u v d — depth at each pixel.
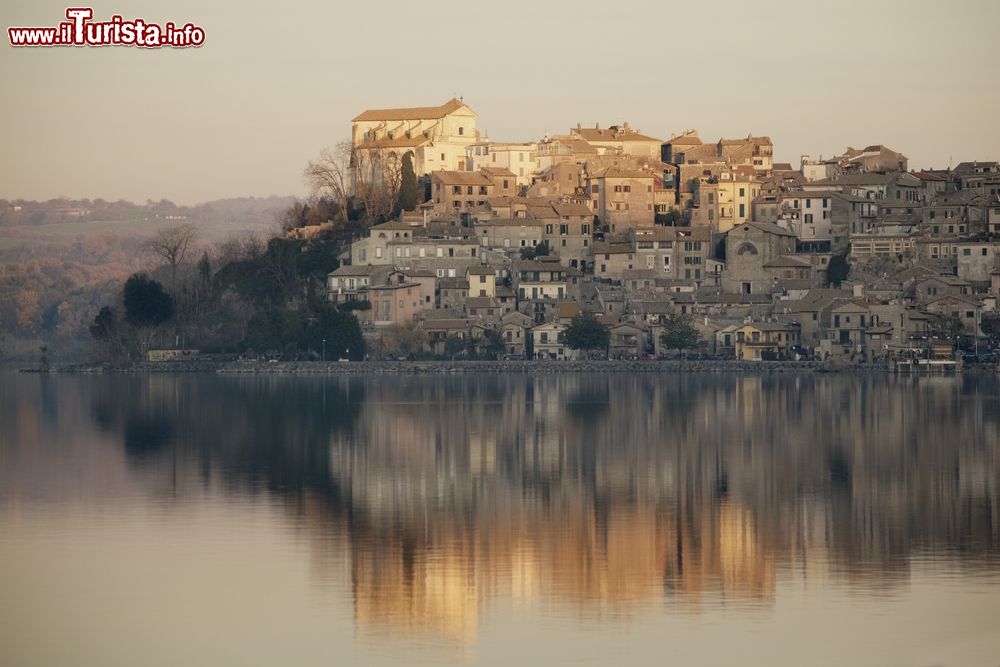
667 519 175.38
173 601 135.25
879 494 192.62
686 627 127.38
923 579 142.88
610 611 132.50
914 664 117.50
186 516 175.50
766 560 152.00
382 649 121.88
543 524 172.00
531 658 119.56
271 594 137.88
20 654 121.12
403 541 161.50
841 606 133.25
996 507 182.12
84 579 142.88
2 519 172.88
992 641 122.50
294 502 186.50
